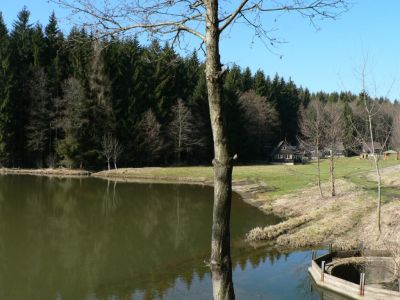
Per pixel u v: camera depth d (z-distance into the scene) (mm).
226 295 6211
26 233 30078
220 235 6215
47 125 76125
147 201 45531
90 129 74125
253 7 6777
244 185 57469
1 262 23562
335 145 45219
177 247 27172
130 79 79125
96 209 40125
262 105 103000
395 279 19000
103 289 19625
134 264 23500
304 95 144375
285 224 31359
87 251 25938
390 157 98375
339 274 20906
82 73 71688
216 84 6133
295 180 59438
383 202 35688
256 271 22266
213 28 6125
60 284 20234
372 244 24125
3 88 73062
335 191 43906
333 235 27938
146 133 77250
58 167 75312
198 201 46031
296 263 23516
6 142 72375
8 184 55219
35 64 77000
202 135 86062
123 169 73000
